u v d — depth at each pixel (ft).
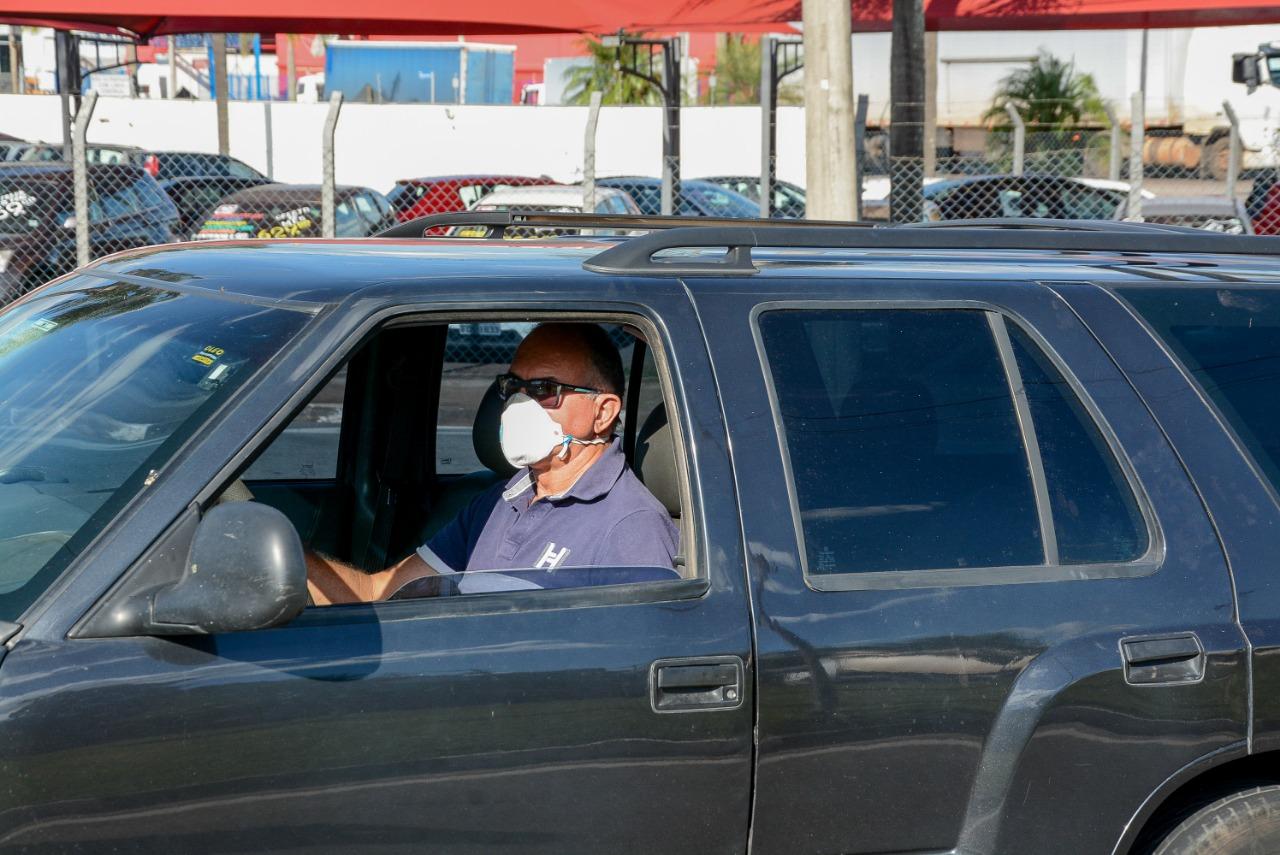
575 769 15.92
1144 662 17.65
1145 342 19.30
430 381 24.03
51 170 76.38
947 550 17.61
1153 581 18.04
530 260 18.40
